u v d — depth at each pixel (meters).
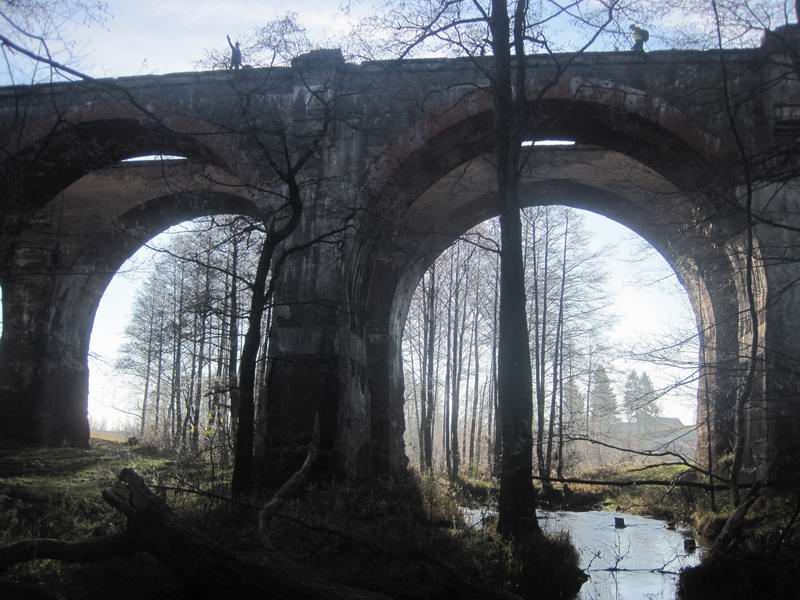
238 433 11.70
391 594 8.09
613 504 21.64
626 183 20.45
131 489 7.89
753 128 15.02
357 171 15.59
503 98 11.82
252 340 11.95
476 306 33.12
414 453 42.78
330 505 12.23
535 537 10.49
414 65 15.89
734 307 17.69
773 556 9.27
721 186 12.02
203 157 16.59
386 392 19.06
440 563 8.52
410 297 22.36
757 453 14.88
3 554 7.39
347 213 15.16
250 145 15.93
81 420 22.92
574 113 16.00
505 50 11.88
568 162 20.75
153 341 31.17
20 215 15.03
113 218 20.69
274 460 14.16
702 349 13.60
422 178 16.88
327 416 14.41
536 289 28.03
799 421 14.16
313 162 15.66
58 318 21.81
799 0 10.13
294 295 15.12
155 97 16.38
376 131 15.72
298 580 6.68
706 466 18.94
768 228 14.80
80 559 7.61
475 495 22.52
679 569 10.84
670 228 17.59
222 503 10.50
